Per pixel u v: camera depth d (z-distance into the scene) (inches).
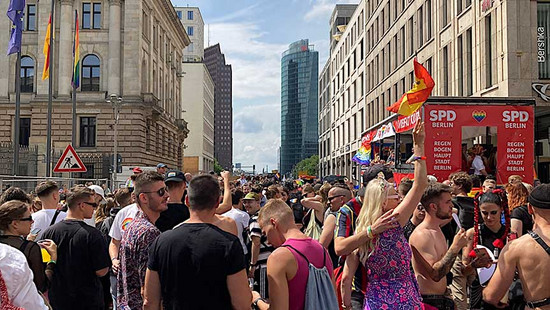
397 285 184.4
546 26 794.8
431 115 446.0
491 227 235.1
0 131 1792.6
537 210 155.2
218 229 157.9
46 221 273.3
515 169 449.1
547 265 149.6
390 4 1590.8
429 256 198.8
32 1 1822.1
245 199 367.6
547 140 851.4
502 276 159.3
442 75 1110.4
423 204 206.1
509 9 785.6
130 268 188.5
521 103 449.7
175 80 2679.6
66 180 815.1
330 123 3034.0
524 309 168.9
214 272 151.3
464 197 274.7
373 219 186.9
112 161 1338.6
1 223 188.1
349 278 193.5
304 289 159.0
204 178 161.8
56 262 217.9
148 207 201.2
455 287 237.5
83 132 1790.1
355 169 1021.8
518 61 781.9
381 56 1708.9
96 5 1827.0
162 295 156.2
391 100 1553.9
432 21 1180.5
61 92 1770.4
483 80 880.9
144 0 1907.0
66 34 1784.0
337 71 2778.1
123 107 1786.4
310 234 309.3
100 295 229.9
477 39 908.0
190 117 3880.4
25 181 651.5
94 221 353.7
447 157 444.1
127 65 1807.3
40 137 1736.0
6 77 1804.9
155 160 2039.9
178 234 155.9
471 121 447.8
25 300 139.9
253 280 310.3
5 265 137.4
